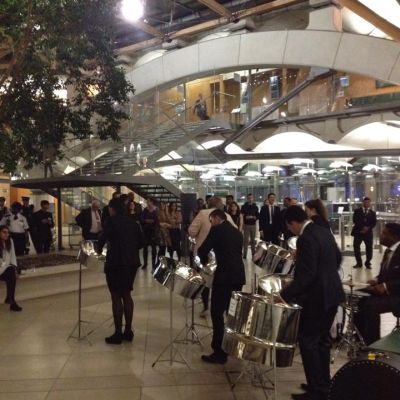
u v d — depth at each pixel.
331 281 3.91
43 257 10.78
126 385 4.39
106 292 8.83
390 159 19.03
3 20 8.82
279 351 3.59
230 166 23.64
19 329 6.33
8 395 4.19
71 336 5.92
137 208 11.80
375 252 14.74
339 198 17.62
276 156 21.06
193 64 23.08
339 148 21.44
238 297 3.72
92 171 14.71
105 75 10.52
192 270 5.23
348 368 2.38
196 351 5.35
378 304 5.00
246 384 4.40
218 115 22.11
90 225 10.55
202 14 27.08
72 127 10.63
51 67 10.34
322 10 20.53
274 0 24.58
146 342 5.71
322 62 19.53
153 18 27.09
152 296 8.27
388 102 18.22
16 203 11.52
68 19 9.09
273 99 22.19
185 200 10.41
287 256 5.42
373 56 18.42
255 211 12.72
